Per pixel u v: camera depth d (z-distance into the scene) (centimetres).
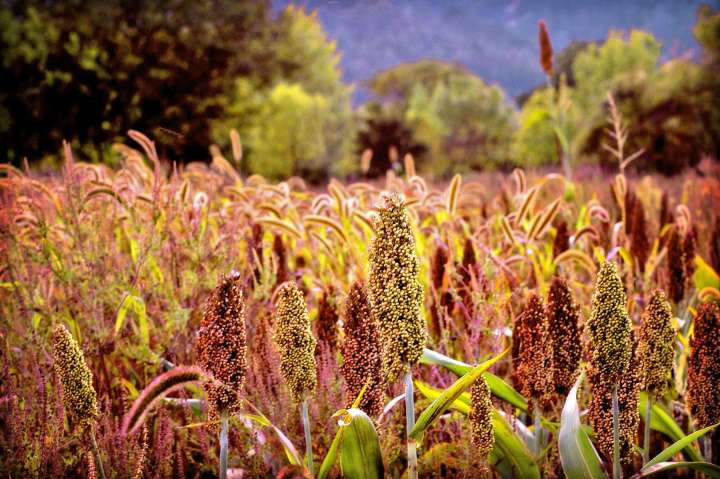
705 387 186
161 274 294
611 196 480
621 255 310
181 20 1720
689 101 1725
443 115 3978
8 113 1384
